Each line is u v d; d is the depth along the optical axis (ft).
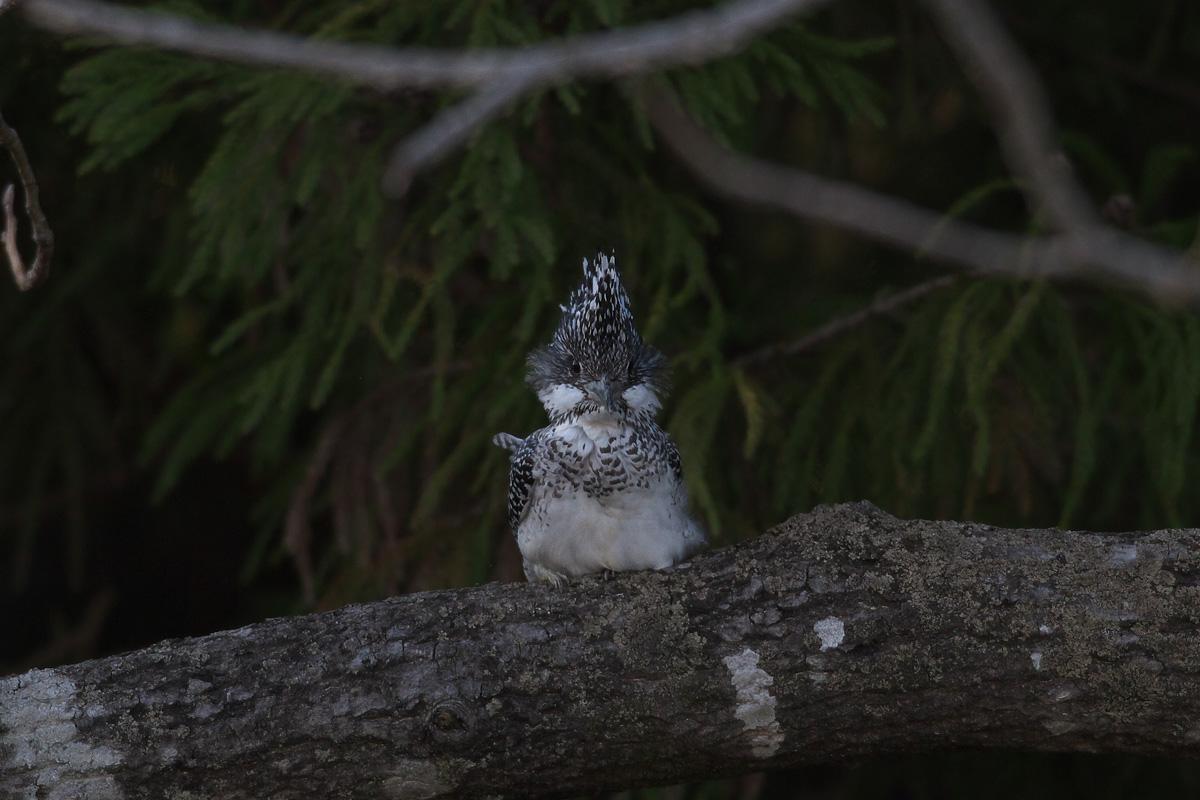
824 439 31.81
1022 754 36.99
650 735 20.47
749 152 33.86
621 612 20.90
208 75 30.14
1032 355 31.22
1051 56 41.42
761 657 20.30
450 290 35.09
